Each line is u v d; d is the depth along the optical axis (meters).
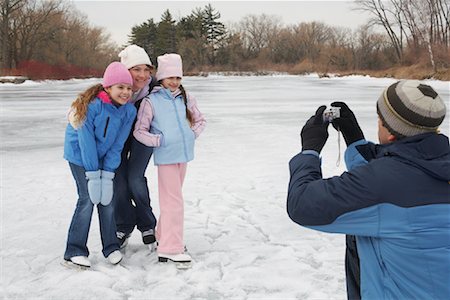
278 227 4.54
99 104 3.26
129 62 3.64
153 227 3.89
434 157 1.56
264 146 9.35
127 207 3.81
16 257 3.76
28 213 4.97
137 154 3.66
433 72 49.00
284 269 3.55
